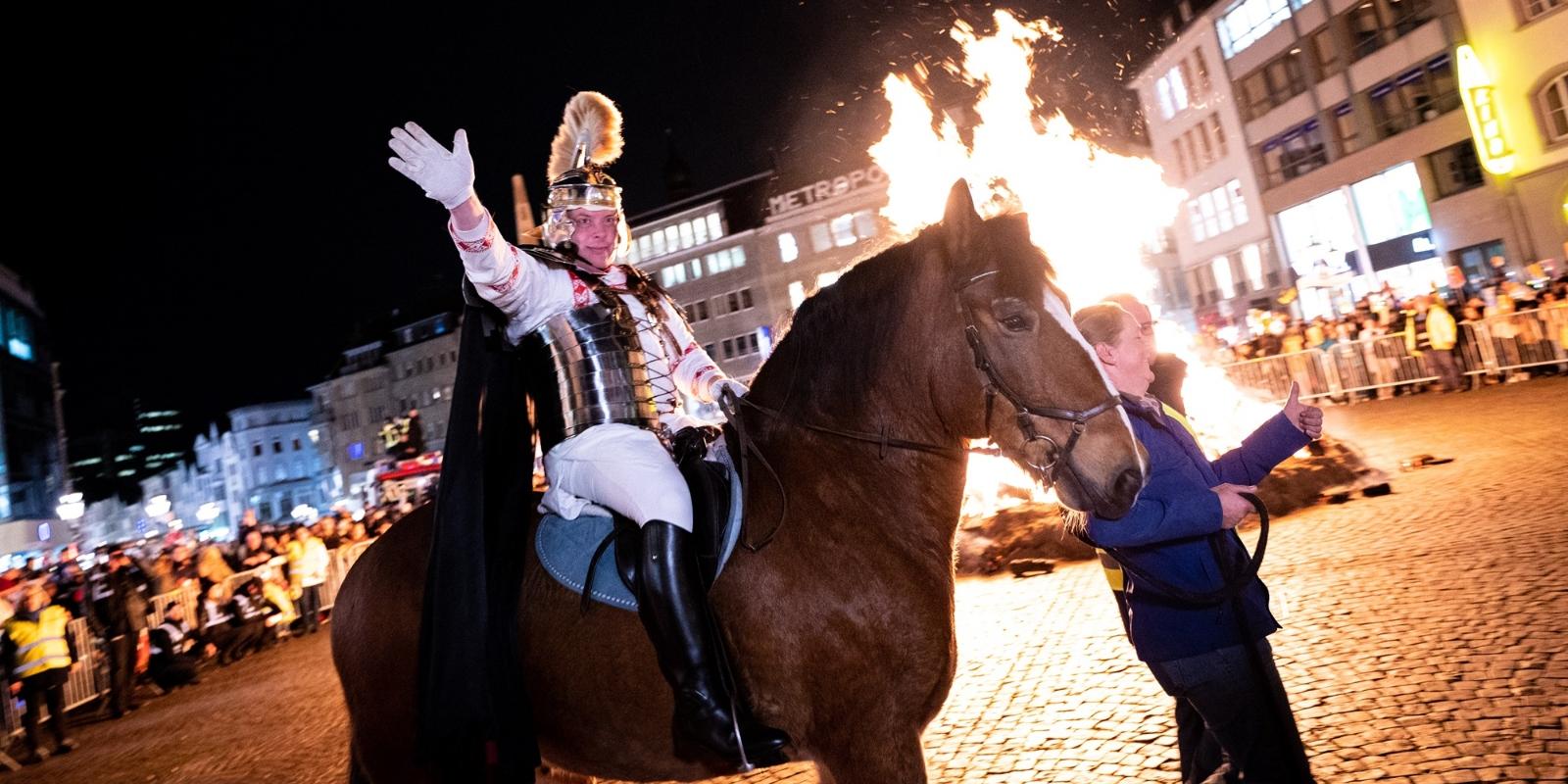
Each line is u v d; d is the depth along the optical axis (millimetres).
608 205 3168
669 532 2770
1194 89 41312
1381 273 33844
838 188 55094
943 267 2908
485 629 2922
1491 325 17797
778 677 2807
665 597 2725
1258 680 2818
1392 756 3857
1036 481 2783
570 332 2998
